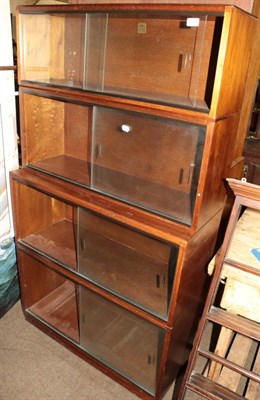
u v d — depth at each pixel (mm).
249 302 1228
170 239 1206
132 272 1641
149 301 1445
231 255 1295
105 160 1696
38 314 1998
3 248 1909
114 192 1458
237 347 1637
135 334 1788
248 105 1477
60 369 1746
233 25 970
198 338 1341
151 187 1512
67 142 1879
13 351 1825
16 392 1616
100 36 1487
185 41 1296
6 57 1678
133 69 1465
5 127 1764
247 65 1182
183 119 1111
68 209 2059
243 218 1576
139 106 1188
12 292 2078
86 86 1422
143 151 1536
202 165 1131
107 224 1832
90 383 1688
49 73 1633
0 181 1811
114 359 1713
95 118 1535
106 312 1828
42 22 1511
